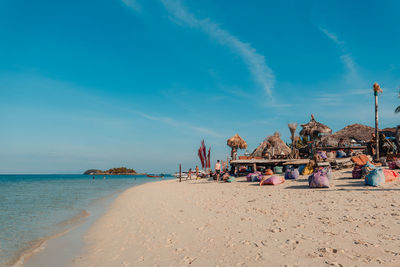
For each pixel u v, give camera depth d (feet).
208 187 66.54
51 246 23.99
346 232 18.54
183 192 60.39
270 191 44.50
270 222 23.43
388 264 13.08
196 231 23.08
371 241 16.39
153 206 42.22
